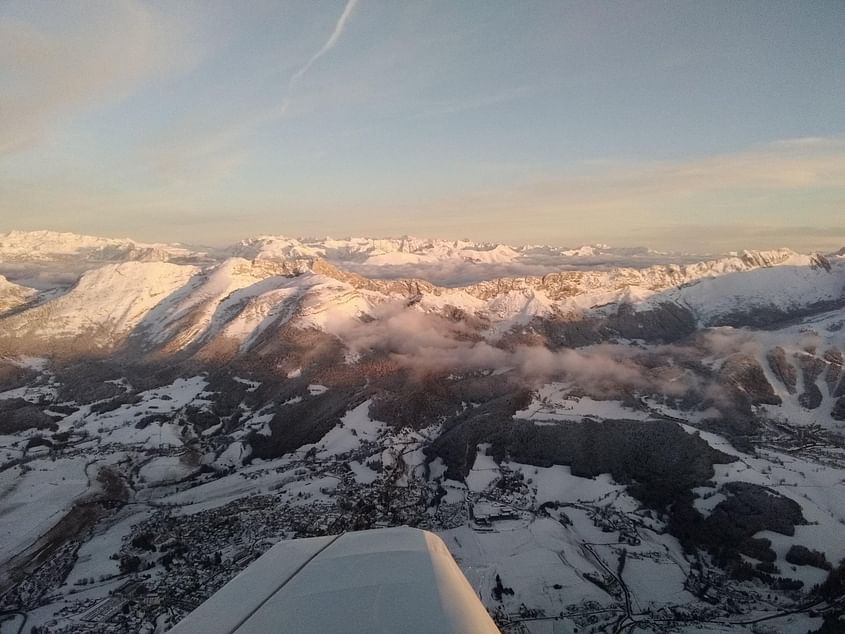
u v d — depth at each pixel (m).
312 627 7.18
